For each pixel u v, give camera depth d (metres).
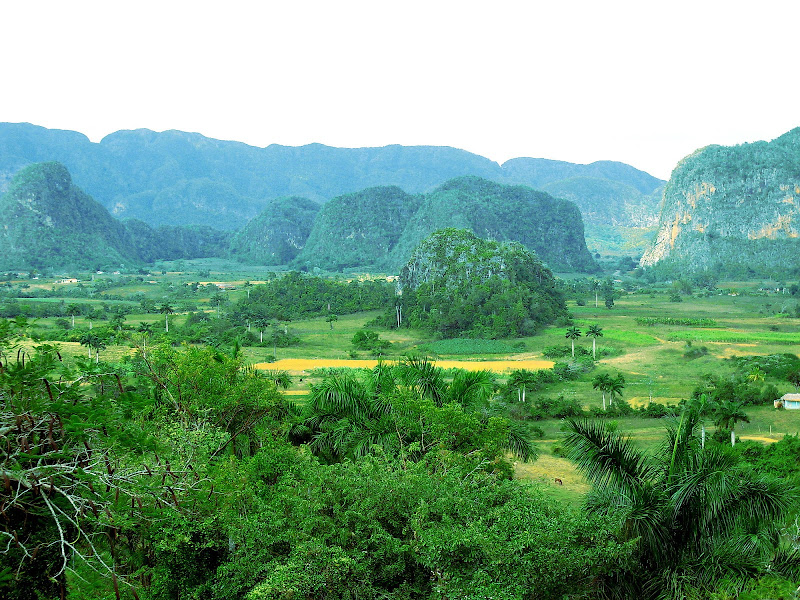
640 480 12.59
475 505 12.58
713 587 10.80
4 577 9.14
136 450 11.54
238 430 21.28
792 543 11.77
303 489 13.71
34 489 9.56
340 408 21.23
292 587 10.26
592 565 10.73
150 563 13.12
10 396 9.94
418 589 11.85
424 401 18.78
